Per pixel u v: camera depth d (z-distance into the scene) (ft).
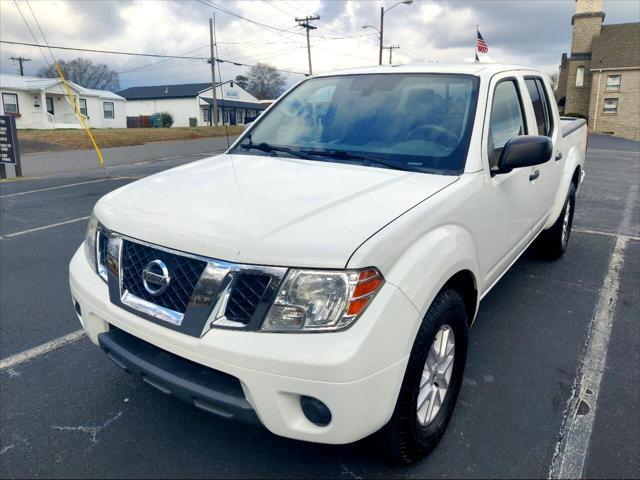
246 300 6.79
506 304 14.55
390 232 7.16
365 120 11.23
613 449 8.68
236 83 195.93
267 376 6.52
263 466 8.36
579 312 14.07
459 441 8.88
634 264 18.13
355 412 6.54
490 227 10.02
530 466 8.30
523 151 9.61
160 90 204.03
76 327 13.62
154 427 9.36
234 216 7.57
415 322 7.08
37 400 10.23
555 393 10.31
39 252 20.44
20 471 8.28
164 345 7.25
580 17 147.43
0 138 45.32
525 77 13.51
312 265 6.61
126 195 9.09
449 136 10.09
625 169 48.06
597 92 140.56
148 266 7.51
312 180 9.08
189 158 61.00
